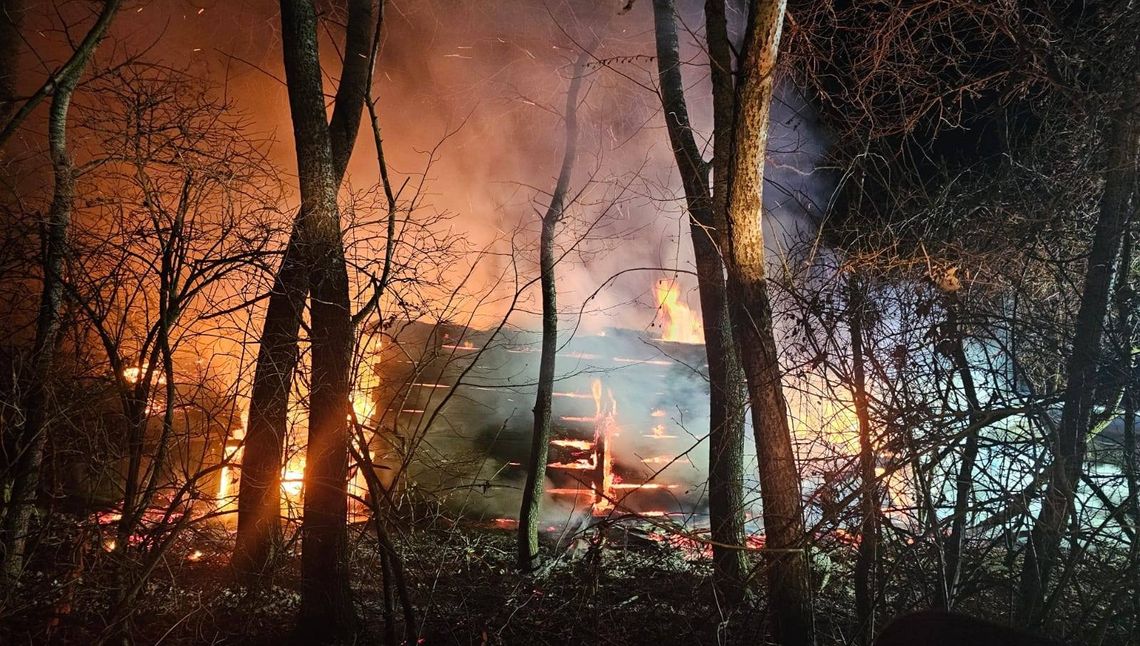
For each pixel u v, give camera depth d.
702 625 6.12
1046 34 6.13
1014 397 5.19
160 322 5.50
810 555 5.12
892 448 5.12
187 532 7.25
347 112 6.97
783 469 5.06
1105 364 5.12
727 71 6.43
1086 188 6.20
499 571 7.94
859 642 5.45
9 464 5.46
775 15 4.85
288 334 6.27
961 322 5.31
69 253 5.81
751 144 5.10
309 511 5.88
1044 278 6.13
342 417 5.82
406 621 5.60
